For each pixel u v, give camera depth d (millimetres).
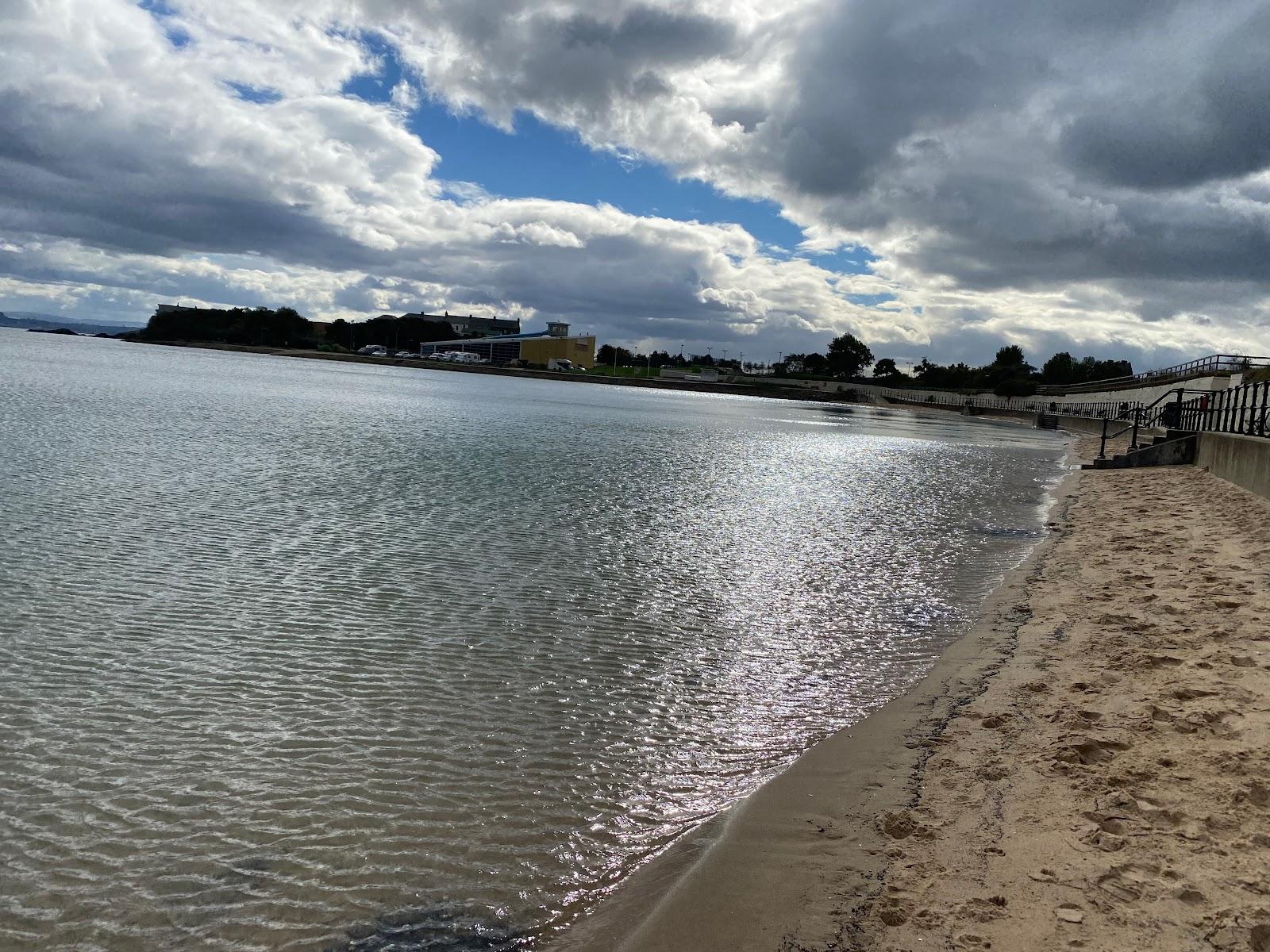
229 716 8250
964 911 5031
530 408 68750
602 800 6871
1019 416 118125
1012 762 7137
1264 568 13945
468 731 8109
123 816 6449
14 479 20016
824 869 5676
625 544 17109
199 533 15844
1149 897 4992
